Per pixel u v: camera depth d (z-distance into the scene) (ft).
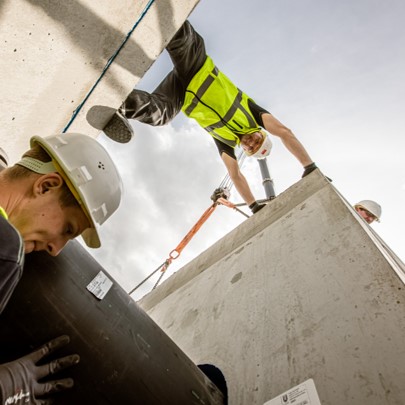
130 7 6.68
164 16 7.13
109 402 3.47
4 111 6.25
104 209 3.84
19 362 2.99
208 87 9.95
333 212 5.57
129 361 3.64
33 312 3.30
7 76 5.97
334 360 3.64
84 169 3.54
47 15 5.88
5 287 2.48
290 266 5.32
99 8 6.36
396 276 3.75
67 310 3.43
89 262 3.89
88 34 6.49
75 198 3.43
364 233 4.63
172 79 10.12
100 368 3.46
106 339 3.56
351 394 3.26
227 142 11.23
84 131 7.80
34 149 3.52
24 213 3.18
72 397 3.37
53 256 3.58
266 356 4.44
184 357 4.31
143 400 3.61
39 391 3.05
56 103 6.94
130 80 7.57
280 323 4.64
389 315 3.49
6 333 3.24
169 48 9.00
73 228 3.50
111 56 7.04
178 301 7.63
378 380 3.16
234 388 4.50
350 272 4.30
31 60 6.08
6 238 2.45
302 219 6.13
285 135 9.73
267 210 7.60
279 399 3.79
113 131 8.21
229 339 5.25
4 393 2.70
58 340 3.27
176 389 3.88
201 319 6.28
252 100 10.86
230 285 6.37
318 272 4.75
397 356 3.17
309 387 3.62
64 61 6.49
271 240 6.42
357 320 3.75
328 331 3.94
